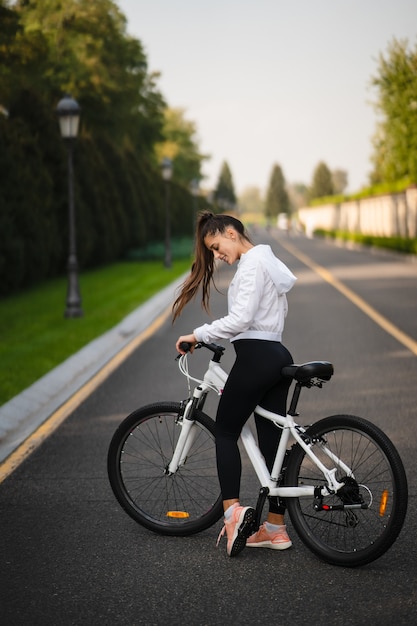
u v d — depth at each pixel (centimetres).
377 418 853
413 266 3416
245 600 437
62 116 1884
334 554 485
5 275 2344
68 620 416
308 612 421
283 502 514
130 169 5194
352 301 2055
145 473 611
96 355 1372
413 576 464
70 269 1878
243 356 510
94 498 623
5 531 555
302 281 2705
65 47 5441
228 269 3550
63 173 3164
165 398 992
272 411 521
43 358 1303
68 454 750
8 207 2425
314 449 502
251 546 520
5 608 431
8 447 788
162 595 446
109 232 3956
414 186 4884
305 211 13638
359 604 429
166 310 2047
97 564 493
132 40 6391
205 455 677
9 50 4297
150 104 7381
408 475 654
